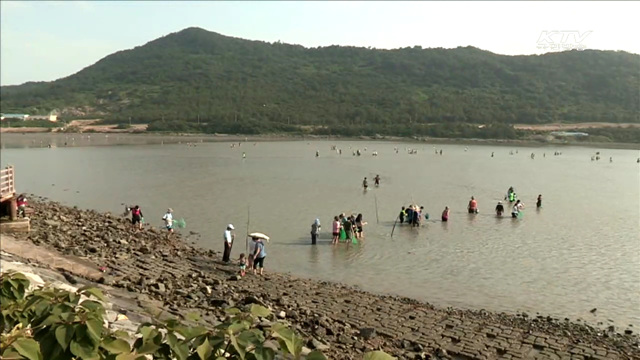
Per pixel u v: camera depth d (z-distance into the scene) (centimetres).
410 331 1927
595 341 1898
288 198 5403
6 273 636
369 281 2692
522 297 2459
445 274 2831
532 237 3756
